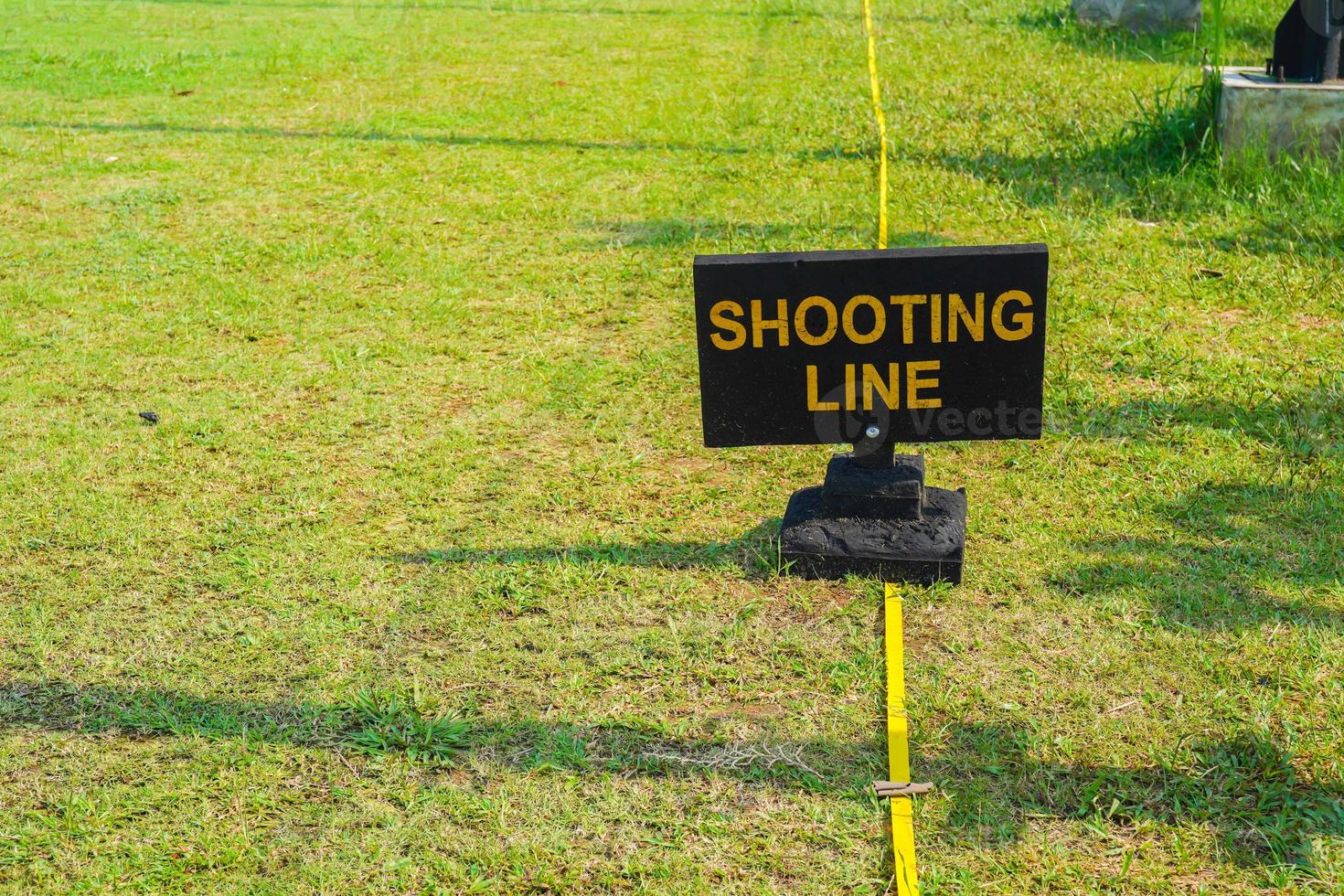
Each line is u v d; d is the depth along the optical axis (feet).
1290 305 20.26
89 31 45.44
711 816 10.65
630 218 25.45
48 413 17.71
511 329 20.42
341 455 16.63
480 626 13.14
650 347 19.66
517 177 28.27
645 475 16.11
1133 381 18.02
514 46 42.93
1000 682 12.04
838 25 44.78
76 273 22.88
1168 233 23.48
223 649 12.82
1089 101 32.63
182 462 16.47
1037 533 14.40
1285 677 11.84
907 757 11.08
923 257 12.79
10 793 11.03
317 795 11.00
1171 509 14.73
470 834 10.53
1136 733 11.28
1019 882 9.85
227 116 33.91
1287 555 13.73
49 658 12.68
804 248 23.17
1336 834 10.12
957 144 29.43
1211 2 42.45
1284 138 25.89
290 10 50.29
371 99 35.65
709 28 45.24
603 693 12.12
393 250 23.91
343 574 14.01
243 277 22.67
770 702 11.95
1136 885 9.78
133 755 11.44
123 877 10.14
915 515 13.75
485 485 15.90
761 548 14.38
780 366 13.39
